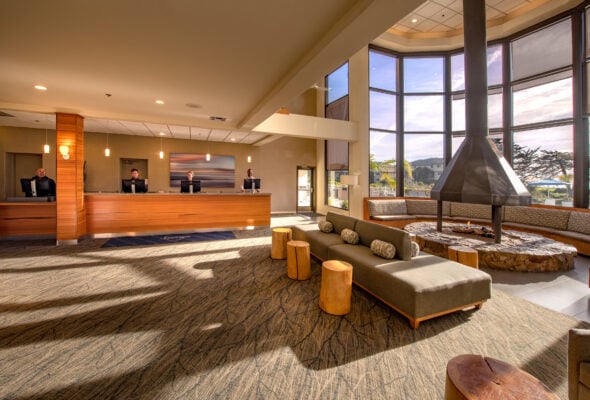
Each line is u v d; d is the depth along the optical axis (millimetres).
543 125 6367
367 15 2334
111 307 3004
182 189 7406
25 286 3547
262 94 4738
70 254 5012
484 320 2793
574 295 3396
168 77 4004
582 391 1414
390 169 9000
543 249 4379
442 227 5977
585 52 5688
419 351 2283
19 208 6098
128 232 6551
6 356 2164
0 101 5270
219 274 4062
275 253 4836
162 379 1936
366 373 2018
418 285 2617
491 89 7328
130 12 2494
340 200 10094
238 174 10602
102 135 9000
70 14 2523
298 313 2910
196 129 8055
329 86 10531
